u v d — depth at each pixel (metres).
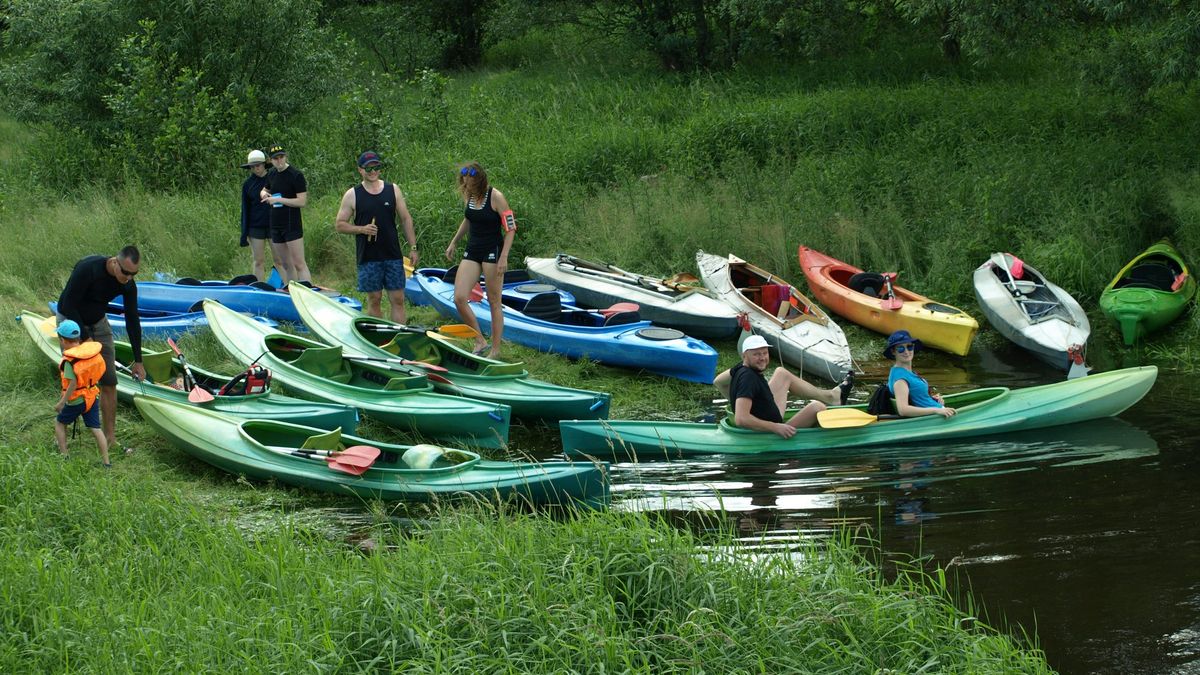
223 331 10.49
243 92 19.11
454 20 28.41
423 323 12.31
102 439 7.92
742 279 13.22
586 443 8.43
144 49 18.78
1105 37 16.50
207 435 8.02
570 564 5.33
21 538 5.92
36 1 18.97
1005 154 15.62
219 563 5.80
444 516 6.75
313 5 20.52
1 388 9.53
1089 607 5.69
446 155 17.78
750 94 21.09
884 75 21.84
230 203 15.74
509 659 4.61
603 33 25.73
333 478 7.47
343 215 10.52
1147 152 15.05
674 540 5.66
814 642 4.83
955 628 5.18
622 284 12.62
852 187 15.34
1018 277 12.59
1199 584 5.91
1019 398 9.06
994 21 15.30
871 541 6.58
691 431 8.58
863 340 12.45
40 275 12.98
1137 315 11.41
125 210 14.77
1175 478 7.65
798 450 8.47
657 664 4.70
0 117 23.44
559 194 16.11
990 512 7.06
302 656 4.63
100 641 4.79
